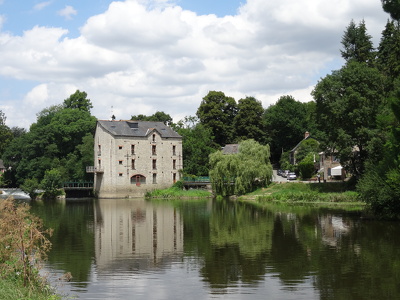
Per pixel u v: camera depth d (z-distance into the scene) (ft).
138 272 71.72
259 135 374.02
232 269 73.05
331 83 196.44
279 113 381.60
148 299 57.88
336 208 165.27
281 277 67.67
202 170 304.30
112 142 281.13
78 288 62.80
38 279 58.59
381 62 234.99
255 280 66.28
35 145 307.17
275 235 104.99
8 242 57.31
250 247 90.94
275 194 212.02
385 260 77.05
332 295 58.70
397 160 121.19
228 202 212.64
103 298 58.23
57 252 88.22
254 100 379.14
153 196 273.54
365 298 57.41
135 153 285.23
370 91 188.14
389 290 60.44
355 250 85.61
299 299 57.31
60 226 129.49
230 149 339.36
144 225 129.39
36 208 199.11
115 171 280.10
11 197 59.31
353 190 202.80
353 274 68.54
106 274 70.59
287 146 386.73
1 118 413.80
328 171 267.80
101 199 269.44
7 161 330.54
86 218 151.84
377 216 129.49
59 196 287.07
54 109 347.97
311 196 196.13
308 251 85.61
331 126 199.93
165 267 74.95
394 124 134.00
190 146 309.42
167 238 104.37
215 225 125.39
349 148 190.39
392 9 122.01
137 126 293.64
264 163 240.12
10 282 53.21
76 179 308.40
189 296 59.00
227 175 238.68
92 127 320.29
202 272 71.41
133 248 92.02
